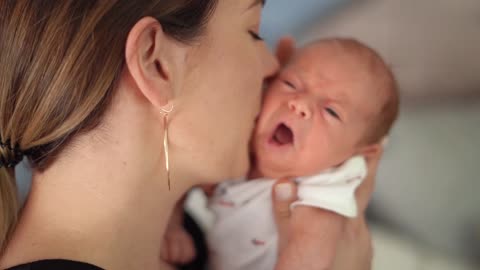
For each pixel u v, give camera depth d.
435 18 2.55
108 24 0.88
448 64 2.54
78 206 0.94
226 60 1.04
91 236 0.93
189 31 0.95
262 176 1.37
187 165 1.08
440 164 2.31
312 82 1.31
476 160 2.28
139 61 0.89
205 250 1.39
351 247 1.36
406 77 2.58
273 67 1.23
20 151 0.95
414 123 2.46
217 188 1.40
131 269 1.00
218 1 1.00
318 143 1.28
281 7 2.61
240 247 1.35
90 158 0.93
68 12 0.88
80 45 0.87
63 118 0.90
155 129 0.99
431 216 2.24
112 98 0.92
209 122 1.05
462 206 2.21
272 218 1.33
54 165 0.94
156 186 1.04
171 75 0.94
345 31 2.67
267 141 1.30
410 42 2.59
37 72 0.89
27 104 0.90
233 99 1.08
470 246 2.16
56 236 0.92
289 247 1.27
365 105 1.32
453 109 2.50
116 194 0.95
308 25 2.65
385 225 2.32
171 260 1.34
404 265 2.15
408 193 2.30
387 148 2.40
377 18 2.64
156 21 0.88
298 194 1.30
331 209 1.25
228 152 1.13
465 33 2.50
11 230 0.95
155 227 1.08
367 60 1.33
